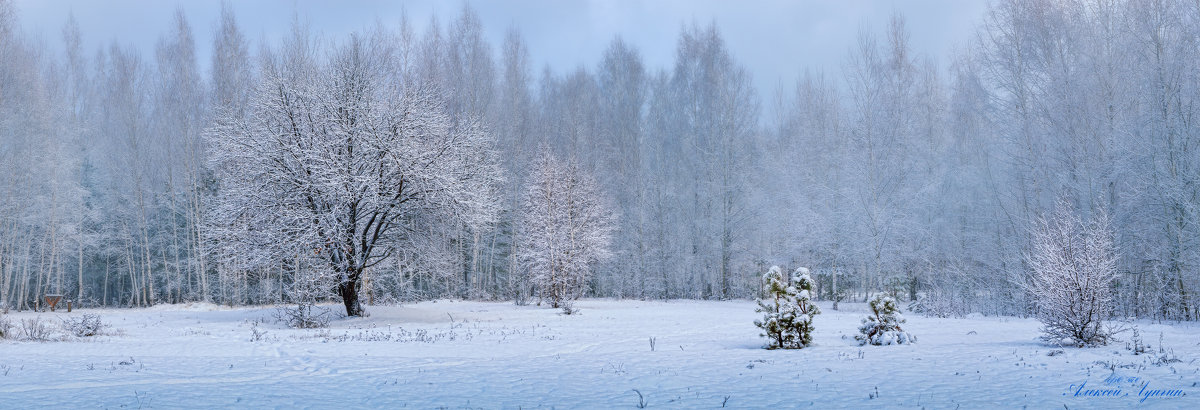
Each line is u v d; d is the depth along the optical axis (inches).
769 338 614.2
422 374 437.1
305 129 1029.8
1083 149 1036.5
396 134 1014.4
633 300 1700.3
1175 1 972.6
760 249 1776.6
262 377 423.5
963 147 1517.0
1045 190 1114.7
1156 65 968.9
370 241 1051.9
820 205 1472.7
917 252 1381.6
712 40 1881.2
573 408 319.0
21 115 1515.7
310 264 1057.5
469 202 1019.9
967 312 1186.6
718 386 380.2
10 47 1537.9
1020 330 761.0
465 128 1091.9
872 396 337.1
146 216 1847.9
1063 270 578.2
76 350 583.2
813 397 339.6
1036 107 1157.7
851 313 1198.9
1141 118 994.1
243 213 1015.6
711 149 1813.5
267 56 1541.6
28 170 1501.0
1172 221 944.3
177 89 1738.4
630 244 1852.9
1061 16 1131.9
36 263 1686.8
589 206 1497.3
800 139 1606.8
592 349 603.5
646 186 1872.5
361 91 1051.9
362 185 967.0
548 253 1376.7
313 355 549.3
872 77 1429.6
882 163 1400.1
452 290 1748.3
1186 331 706.8
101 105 1943.9
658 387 379.2
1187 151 930.7
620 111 1972.2
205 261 1632.6
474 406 324.5
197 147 1676.9
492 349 602.2
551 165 1451.8
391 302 1360.7
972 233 1331.2
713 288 1797.5
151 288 1627.7
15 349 576.4
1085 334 562.3
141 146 1722.4
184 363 492.1
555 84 2281.0
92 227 1802.4
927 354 519.2
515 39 1948.8
